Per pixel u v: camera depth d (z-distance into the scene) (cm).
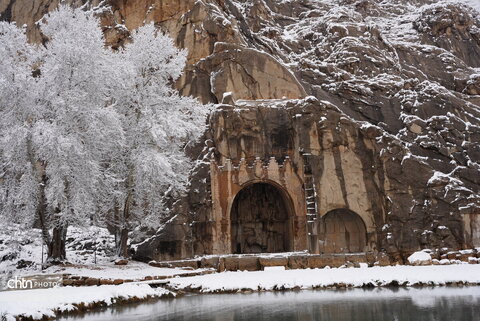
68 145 3084
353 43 6097
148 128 3741
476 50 7556
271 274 3406
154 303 2605
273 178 4334
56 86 3316
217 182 4288
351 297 2709
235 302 2598
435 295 2711
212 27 5172
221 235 4203
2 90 3152
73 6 6328
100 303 2455
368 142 4431
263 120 4509
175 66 4056
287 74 5009
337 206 4266
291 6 7406
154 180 3672
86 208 3294
